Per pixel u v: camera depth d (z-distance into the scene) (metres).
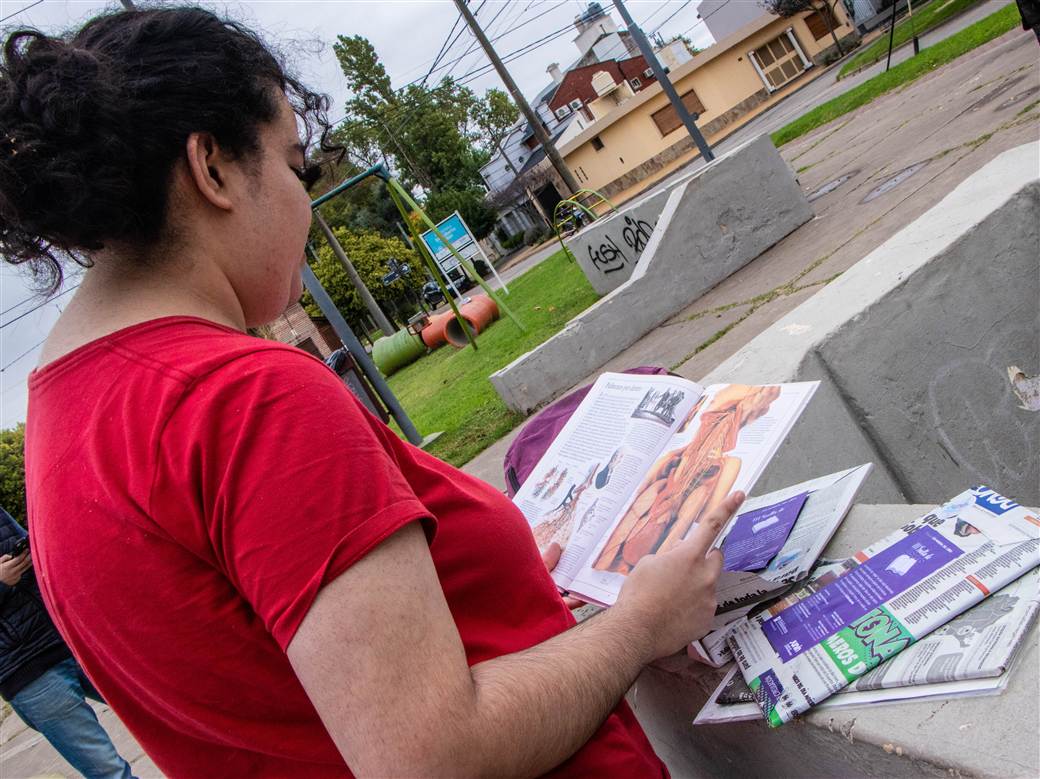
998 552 1.20
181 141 0.94
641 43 19.44
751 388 1.53
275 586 0.77
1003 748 0.95
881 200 7.81
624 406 1.77
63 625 0.92
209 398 0.82
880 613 1.24
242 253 1.01
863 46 38.88
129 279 0.97
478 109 70.50
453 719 0.77
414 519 0.83
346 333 8.58
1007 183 2.83
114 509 0.83
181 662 0.85
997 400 2.75
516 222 61.34
